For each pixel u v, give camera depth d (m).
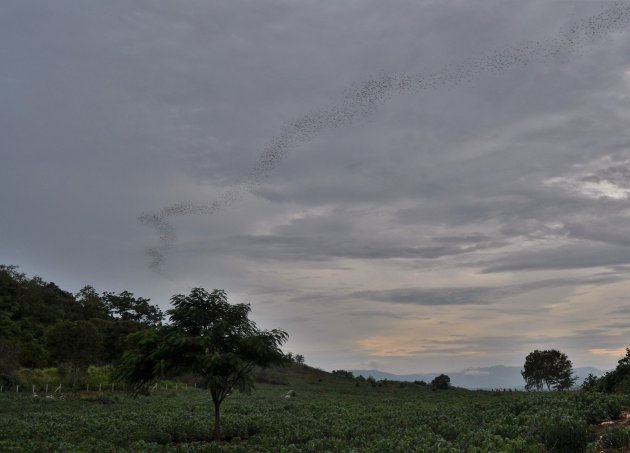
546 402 28.78
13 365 67.69
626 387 30.89
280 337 27.36
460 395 73.00
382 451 19.77
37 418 35.50
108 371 70.06
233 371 26.14
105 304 132.62
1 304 100.19
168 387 73.88
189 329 26.83
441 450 17.92
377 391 89.75
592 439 18.02
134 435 27.75
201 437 29.19
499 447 17.50
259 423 32.81
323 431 28.47
